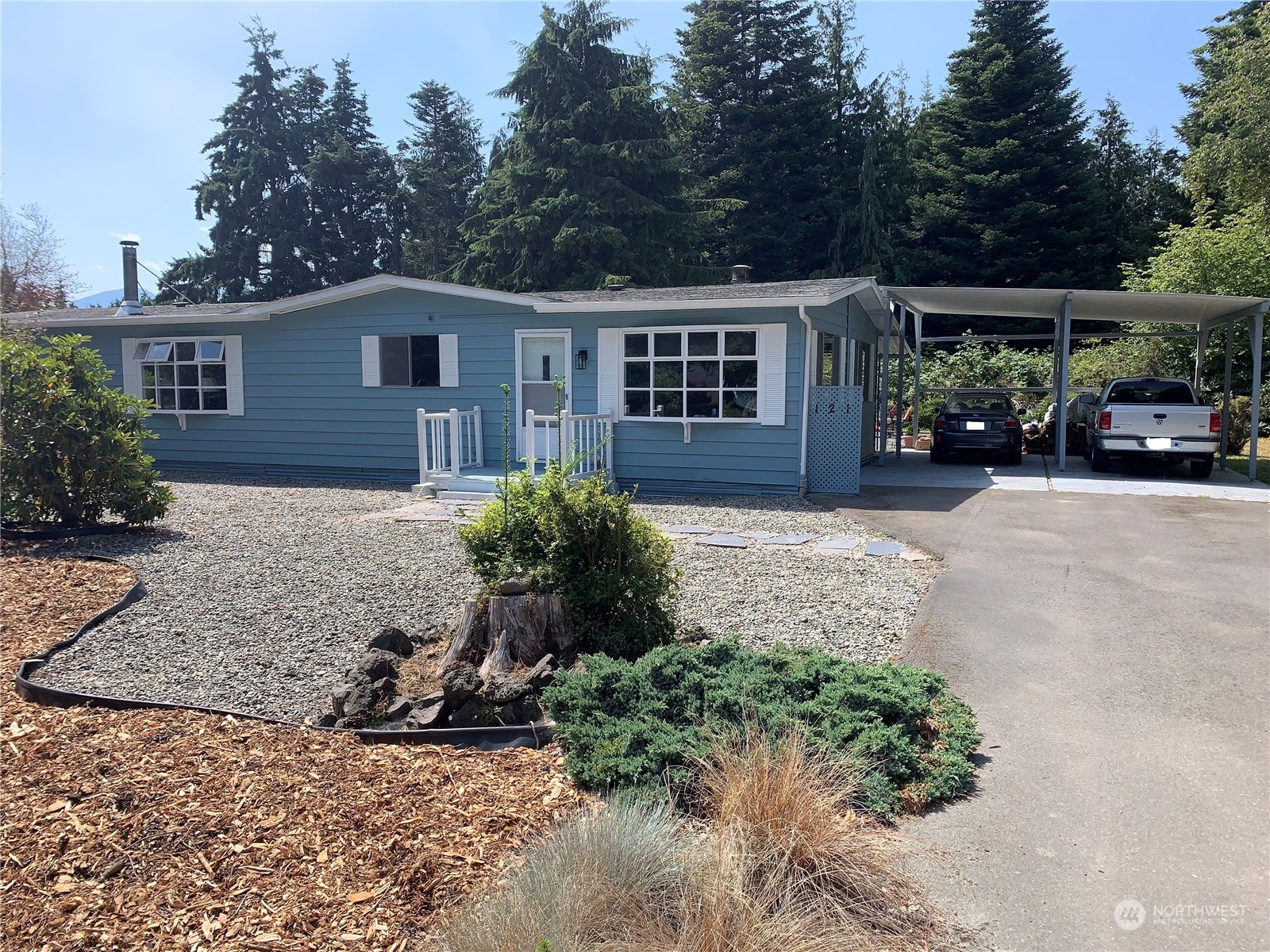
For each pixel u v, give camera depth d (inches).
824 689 165.5
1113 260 1243.8
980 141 1266.0
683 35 1353.3
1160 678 196.9
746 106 1279.5
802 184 1267.2
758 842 117.5
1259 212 802.2
